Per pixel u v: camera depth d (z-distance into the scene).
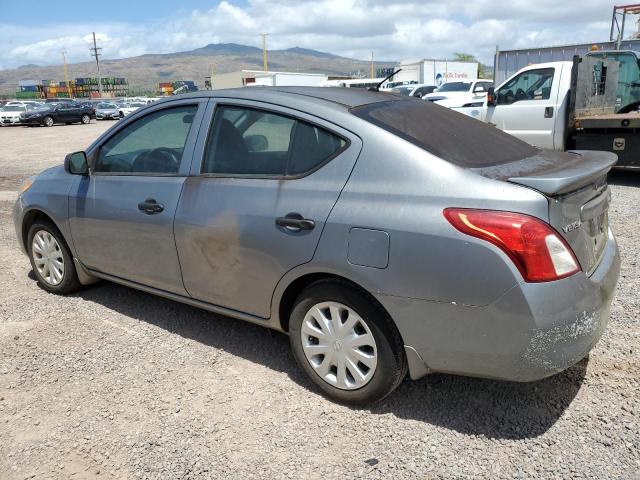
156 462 2.67
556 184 2.50
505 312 2.50
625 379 3.24
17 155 17.44
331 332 3.03
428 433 2.84
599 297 2.72
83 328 4.11
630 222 6.72
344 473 2.58
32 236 4.79
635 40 16.22
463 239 2.55
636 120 8.52
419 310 2.69
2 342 3.90
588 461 2.60
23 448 2.80
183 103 3.75
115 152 4.12
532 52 17.95
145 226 3.77
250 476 2.57
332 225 2.88
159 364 3.57
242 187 3.29
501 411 3.00
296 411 3.05
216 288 3.49
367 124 2.96
